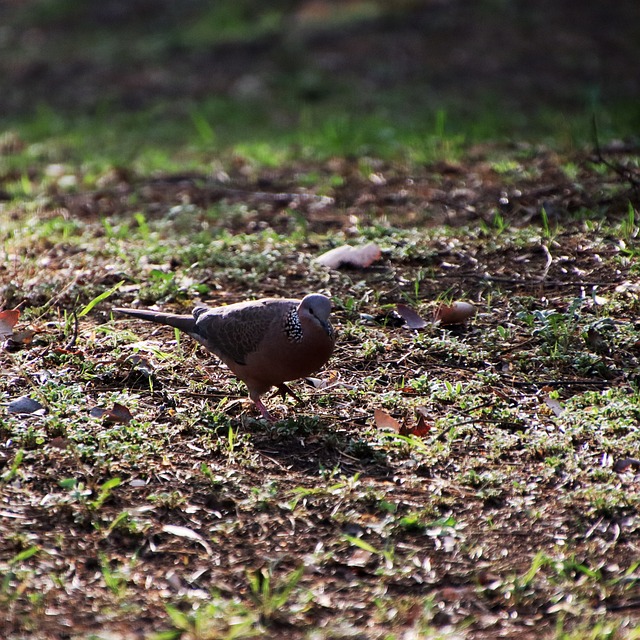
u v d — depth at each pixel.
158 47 29.67
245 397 9.62
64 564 6.97
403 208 15.45
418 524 7.45
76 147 22.05
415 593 6.79
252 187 17.45
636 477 8.02
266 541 7.31
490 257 12.89
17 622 6.35
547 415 9.13
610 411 8.98
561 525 7.47
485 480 7.99
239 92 25.80
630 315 10.96
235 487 7.89
